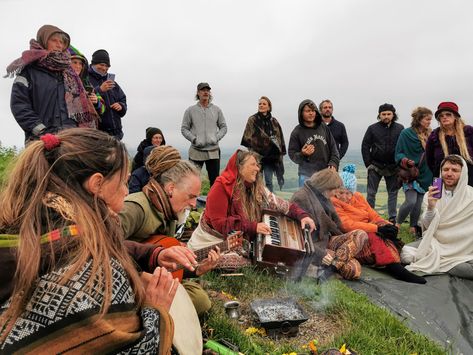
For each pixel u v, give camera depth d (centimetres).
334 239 484
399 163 695
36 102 419
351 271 461
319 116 694
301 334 334
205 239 441
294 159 695
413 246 575
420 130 687
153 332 157
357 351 307
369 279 475
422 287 462
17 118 412
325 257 452
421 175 683
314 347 294
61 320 129
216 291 399
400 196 761
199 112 784
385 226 519
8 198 141
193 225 581
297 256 412
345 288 431
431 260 511
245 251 437
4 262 132
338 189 535
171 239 296
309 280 432
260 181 463
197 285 322
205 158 791
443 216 528
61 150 144
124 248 156
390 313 378
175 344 229
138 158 689
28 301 132
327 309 375
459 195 522
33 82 416
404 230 742
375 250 497
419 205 693
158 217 295
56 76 427
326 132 700
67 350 130
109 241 148
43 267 133
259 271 428
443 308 412
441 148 614
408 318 383
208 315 329
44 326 129
